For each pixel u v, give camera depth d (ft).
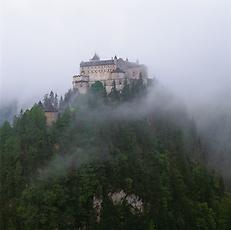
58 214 640.17
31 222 631.56
